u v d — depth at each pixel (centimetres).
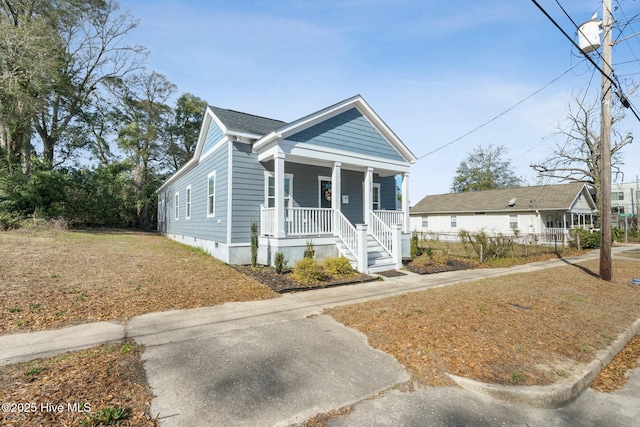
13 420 237
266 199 1094
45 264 773
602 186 912
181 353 378
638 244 2372
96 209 2139
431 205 3148
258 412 266
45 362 340
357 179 1423
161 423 247
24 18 1606
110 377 313
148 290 650
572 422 282
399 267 1055
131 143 2822
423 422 262
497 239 1353
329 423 256
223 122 1024
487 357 378
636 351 453
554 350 406
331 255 1052
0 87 1520
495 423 269
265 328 473
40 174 1714
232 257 1007
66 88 2067
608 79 847
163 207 2331
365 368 349
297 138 998
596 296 704
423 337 432
